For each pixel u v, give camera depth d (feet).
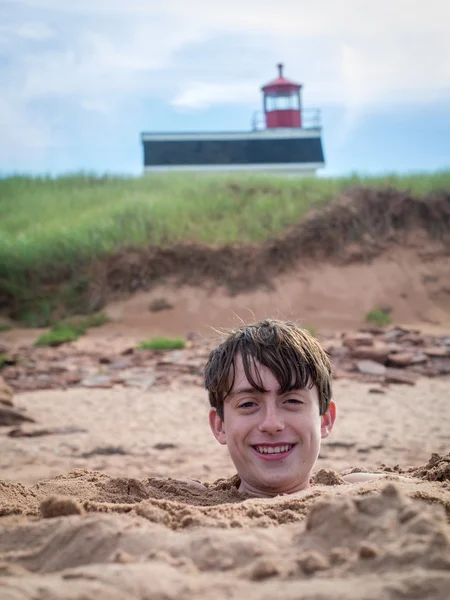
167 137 151.23
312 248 74.59
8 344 57.21
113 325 67.41
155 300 70.08
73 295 73.05
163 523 7.08
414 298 70.54
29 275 75.46
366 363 41.04
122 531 6.44
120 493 10.75
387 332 57.16
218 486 11.82
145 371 41.32
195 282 72.18
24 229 87.71
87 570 5.58
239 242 74.74
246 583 5.27
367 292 70.69
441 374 40.01
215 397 10.79
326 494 8.57
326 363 10.78
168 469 21.58
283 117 169.37
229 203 82.02
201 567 5.75
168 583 5.24
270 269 72.84
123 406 32.42
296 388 10.13
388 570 5.32
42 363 46.62
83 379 39.37
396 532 5.79
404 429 27.17
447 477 11.08
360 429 27.04
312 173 151.74
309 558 5.51
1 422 28.68
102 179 108.88
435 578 4.98
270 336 10.30
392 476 11.32
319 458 22.74
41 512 7.51
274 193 85.05
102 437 26.45
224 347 10.57
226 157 150.10
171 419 29.73
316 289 71.00
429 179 83.46
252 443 10.20
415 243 75.87
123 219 80.43
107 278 73.41
